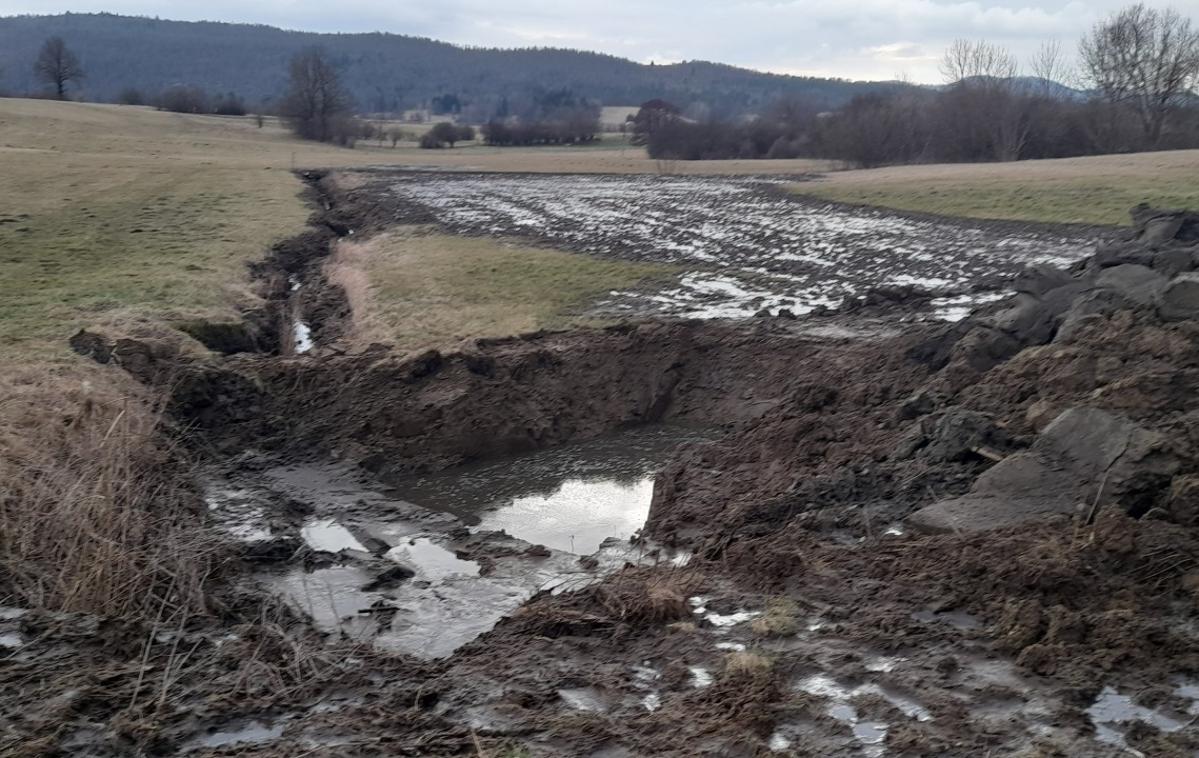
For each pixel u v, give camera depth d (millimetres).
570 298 20719
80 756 5992
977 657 7105
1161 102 65312
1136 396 9930
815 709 6492
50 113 81938
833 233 31031
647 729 6309
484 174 56469
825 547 9391
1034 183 37906
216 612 8773
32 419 11617
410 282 22375
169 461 12633
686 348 17141
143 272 21672
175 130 84188
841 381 14734
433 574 10711
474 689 6980
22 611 7812
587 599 8781
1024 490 9391
